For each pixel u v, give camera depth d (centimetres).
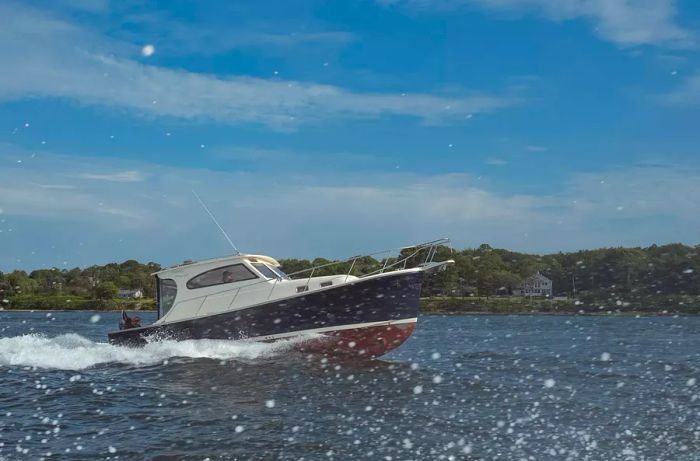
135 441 887
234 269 1767
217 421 1005
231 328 1734
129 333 1770
